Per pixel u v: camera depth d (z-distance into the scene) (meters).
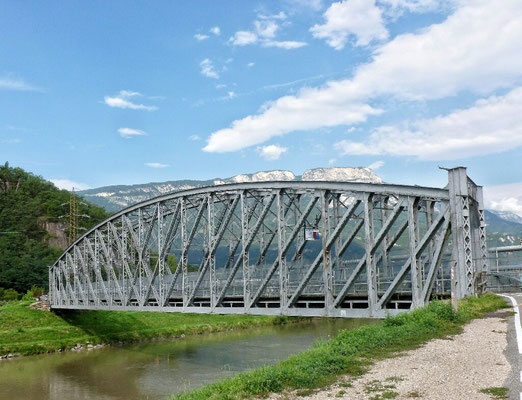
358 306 35.25
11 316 70.56
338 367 16.25
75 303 66.19
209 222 38.62
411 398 12.43
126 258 51.66
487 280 35.34
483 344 17.95
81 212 180.38
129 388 40.34
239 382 15.81
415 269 26.72
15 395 39.69
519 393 11.89
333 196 30.81
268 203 34.31
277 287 38.22
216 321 85.12
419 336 20.41
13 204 178.88
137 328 75.62
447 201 27.34
